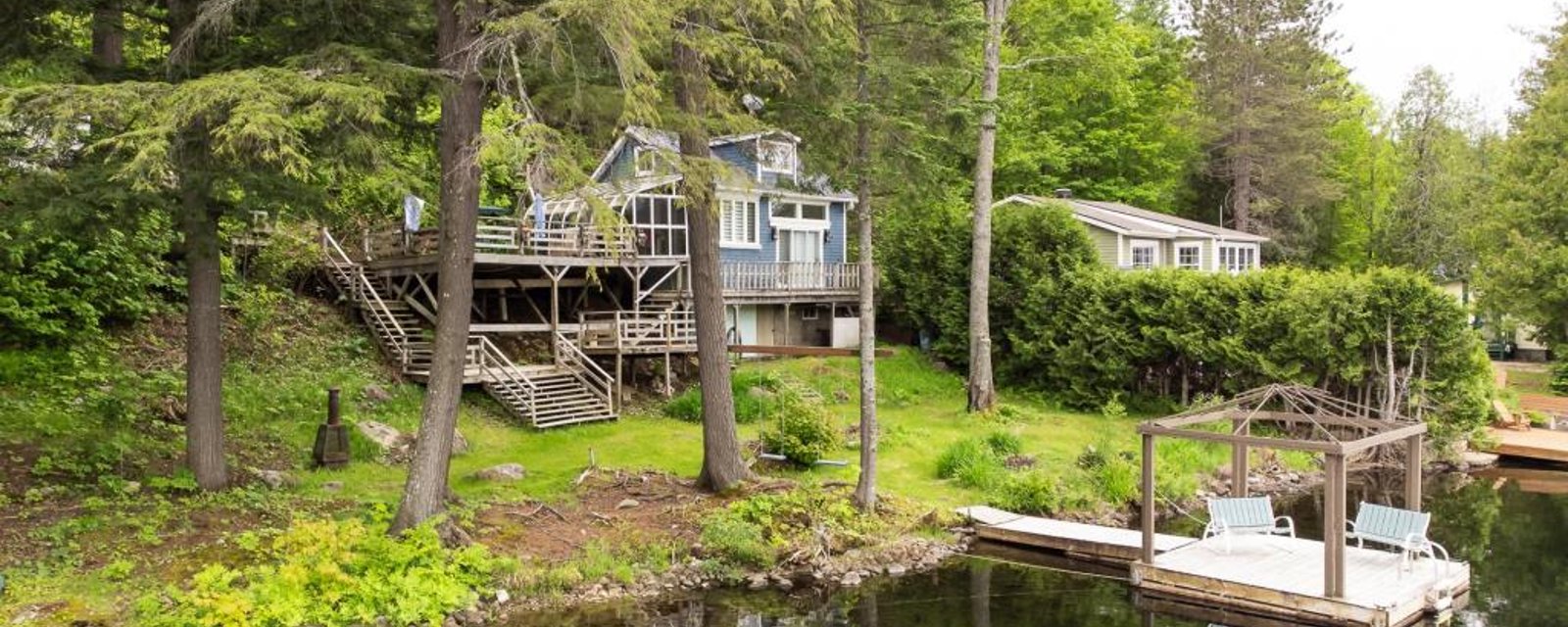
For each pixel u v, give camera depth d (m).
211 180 11.86
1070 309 28.16
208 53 13.00
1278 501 20.00
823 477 18.12
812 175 17.80
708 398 16.92
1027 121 40.97
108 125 10.88
